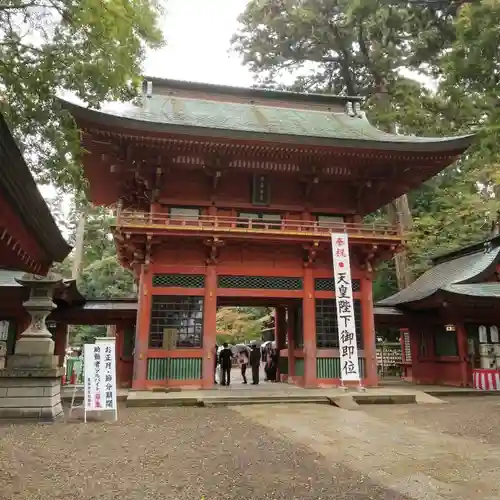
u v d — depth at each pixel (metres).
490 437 10.54
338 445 9.58
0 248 6.85
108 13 9.23
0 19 9.39
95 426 11.87
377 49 31.45
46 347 13.30
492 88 18.70
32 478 7.16
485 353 21.70
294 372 21.61
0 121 4.02
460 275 24.28
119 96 11.12
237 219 20.38
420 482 6.92
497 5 15.88
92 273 44.03
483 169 24.62
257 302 22.75
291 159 19.81
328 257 20.38
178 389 17.42
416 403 16.88
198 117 20.52
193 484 6.90
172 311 18.56
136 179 19.47
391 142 19.05
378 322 24.22
